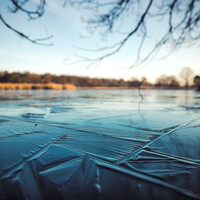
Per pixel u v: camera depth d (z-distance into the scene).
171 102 10.35
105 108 7.46
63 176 1.68
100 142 2.79
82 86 63.38
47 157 2.15
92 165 1.92
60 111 6.53
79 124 4.24
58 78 59.16
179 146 2.59
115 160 2.06
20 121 4.60
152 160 2.06
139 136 3.17
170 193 1.40
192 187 1.48
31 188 1.49
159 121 4.60
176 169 1.83
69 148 2.49
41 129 3.69
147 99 12.84
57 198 1.36
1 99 12.42
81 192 1.42
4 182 1.58
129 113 6.04
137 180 1.60
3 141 2.82
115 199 1.33
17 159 2.08
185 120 4.75
